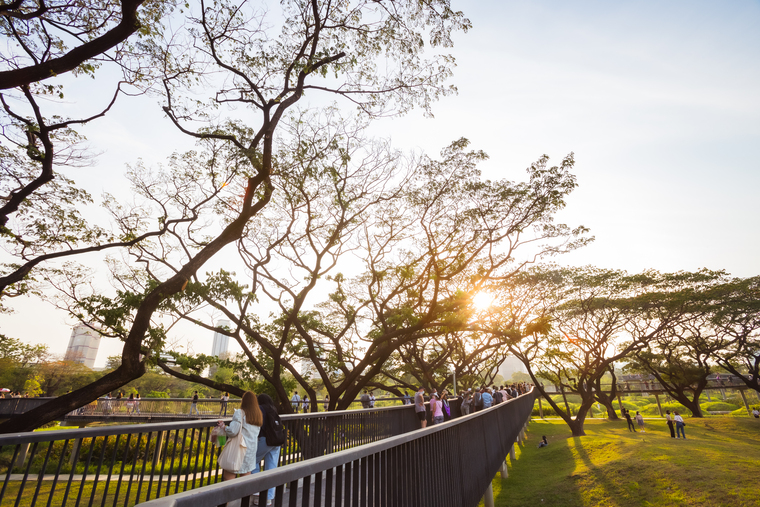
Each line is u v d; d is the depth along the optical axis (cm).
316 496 209
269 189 1162
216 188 1492
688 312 3297
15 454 301
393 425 1134
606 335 3494
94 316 1332
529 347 3167
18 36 884
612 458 2252
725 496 1488
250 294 1550
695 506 1477
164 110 1119
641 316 3400
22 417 775
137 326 915
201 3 1036
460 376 3559
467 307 1634
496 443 1033
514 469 2567
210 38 1088
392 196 1756
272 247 1705
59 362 5600
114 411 2723
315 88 1220
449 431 536
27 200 1173
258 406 538
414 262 1764
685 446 2341
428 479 407
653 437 2962
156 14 969
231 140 1209
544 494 1944
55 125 1018
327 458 221
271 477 166
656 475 1830
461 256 1669
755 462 1800
